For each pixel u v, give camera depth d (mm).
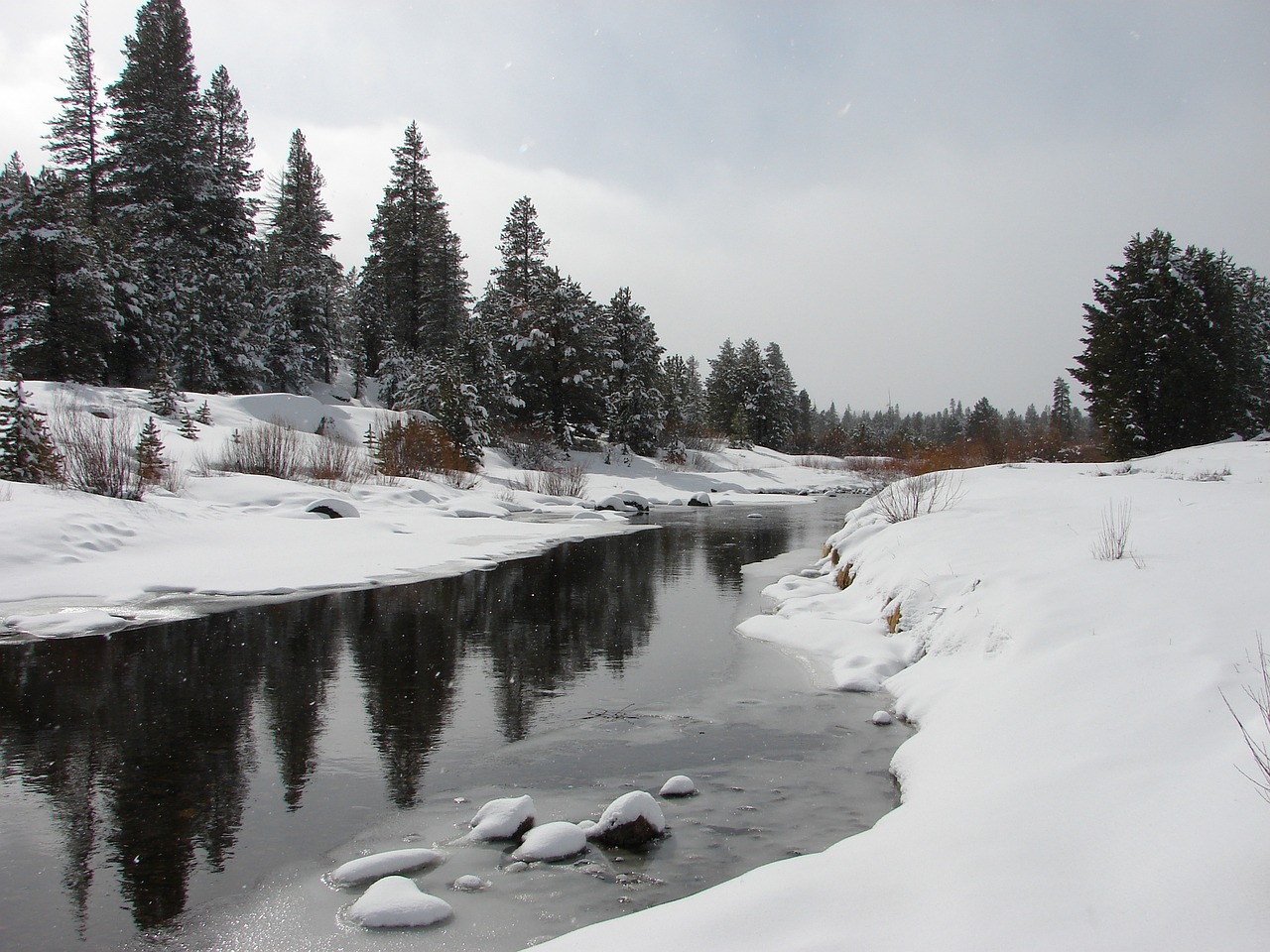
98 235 33031
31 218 28672
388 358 47531
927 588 7652
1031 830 3102
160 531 13000
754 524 22938
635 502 27484
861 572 9836
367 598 10680
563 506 26094
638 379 47031
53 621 8859
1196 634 4551
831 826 4160
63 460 14773
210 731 5684
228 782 4805
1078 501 11031
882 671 6895
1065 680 4590
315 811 4410
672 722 5945
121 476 14453
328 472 21281
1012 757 4031
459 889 3551
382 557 13539
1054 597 5848
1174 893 2416
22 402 14617
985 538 8750
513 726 5852
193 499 16250
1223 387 31906
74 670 7137
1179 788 3059
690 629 9117
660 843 3998
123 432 17375
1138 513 9117
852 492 39844
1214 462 19875
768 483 44188
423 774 4953
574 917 3291
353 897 3504
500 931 3191
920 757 4762
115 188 40906
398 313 48625
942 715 5301
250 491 17297
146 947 3135
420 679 7055
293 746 5422
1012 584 6488
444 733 5699
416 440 26359
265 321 43656
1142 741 3625
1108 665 4539
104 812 4391
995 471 19047
